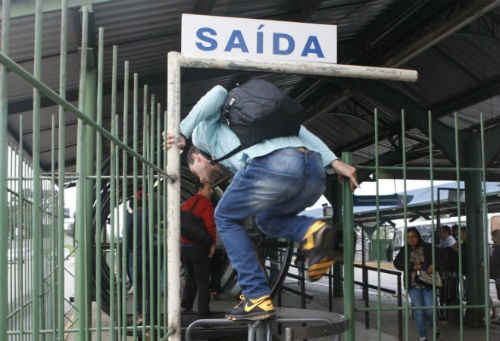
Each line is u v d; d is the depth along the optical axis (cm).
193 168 331
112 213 219
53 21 514
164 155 305
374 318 1092
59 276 154
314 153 289
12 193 421
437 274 813
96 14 552
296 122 283
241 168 289
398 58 841
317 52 329
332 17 805
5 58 102
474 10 641
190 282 709
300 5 678
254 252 282
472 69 976
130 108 858
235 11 680
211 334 605
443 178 1231
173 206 301
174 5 575
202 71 798
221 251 930
